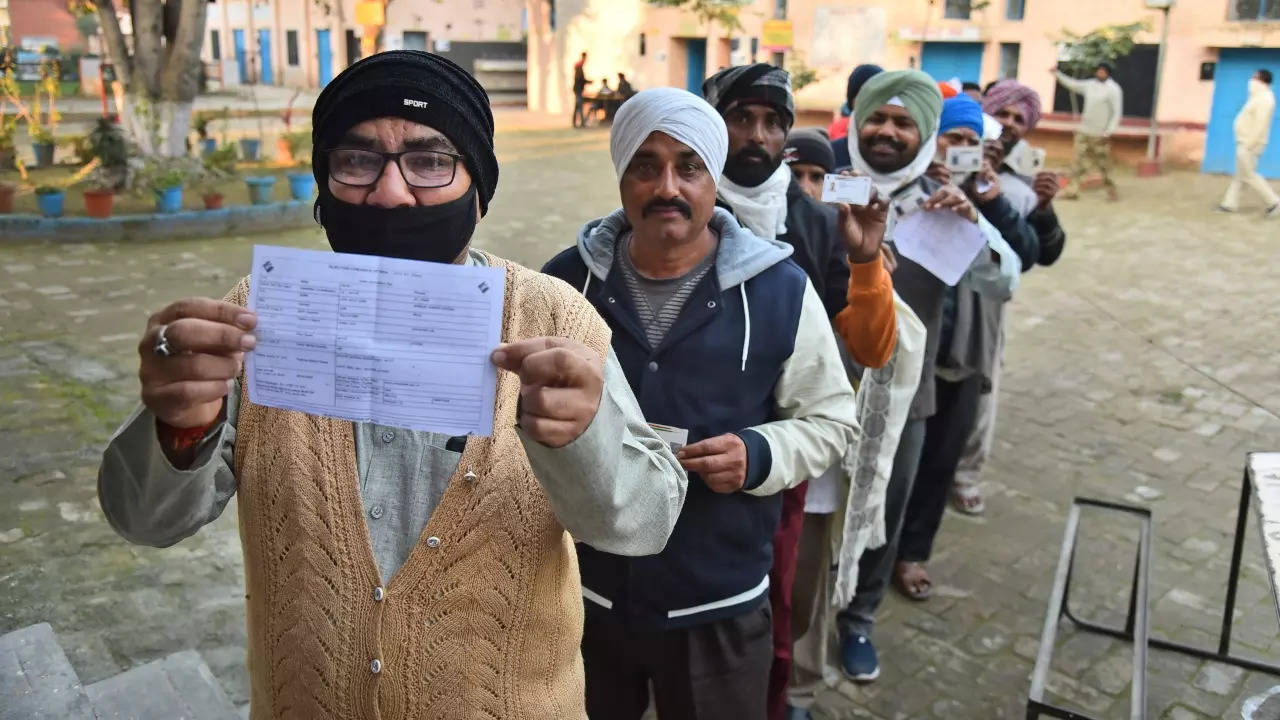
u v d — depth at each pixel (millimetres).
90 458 4863
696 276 2307
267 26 30500
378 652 1291
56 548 4031
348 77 1338
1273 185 14648
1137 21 15445
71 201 11211
